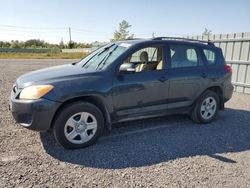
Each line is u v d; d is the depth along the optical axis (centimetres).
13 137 436
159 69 478
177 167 351
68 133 394
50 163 350
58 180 308
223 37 1009
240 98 848
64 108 388
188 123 549
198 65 529
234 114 636
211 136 476
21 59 2984
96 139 419
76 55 4166
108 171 334
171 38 518
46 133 458
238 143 446
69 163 353
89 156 377
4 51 4828
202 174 333
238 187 305
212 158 383
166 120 565
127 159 370
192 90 515
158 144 430
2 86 922
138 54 496
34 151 386
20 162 349
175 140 450
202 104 537
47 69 477
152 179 317
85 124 406
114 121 441
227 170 346
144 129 503
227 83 565
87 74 415
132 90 439
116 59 436
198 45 537
